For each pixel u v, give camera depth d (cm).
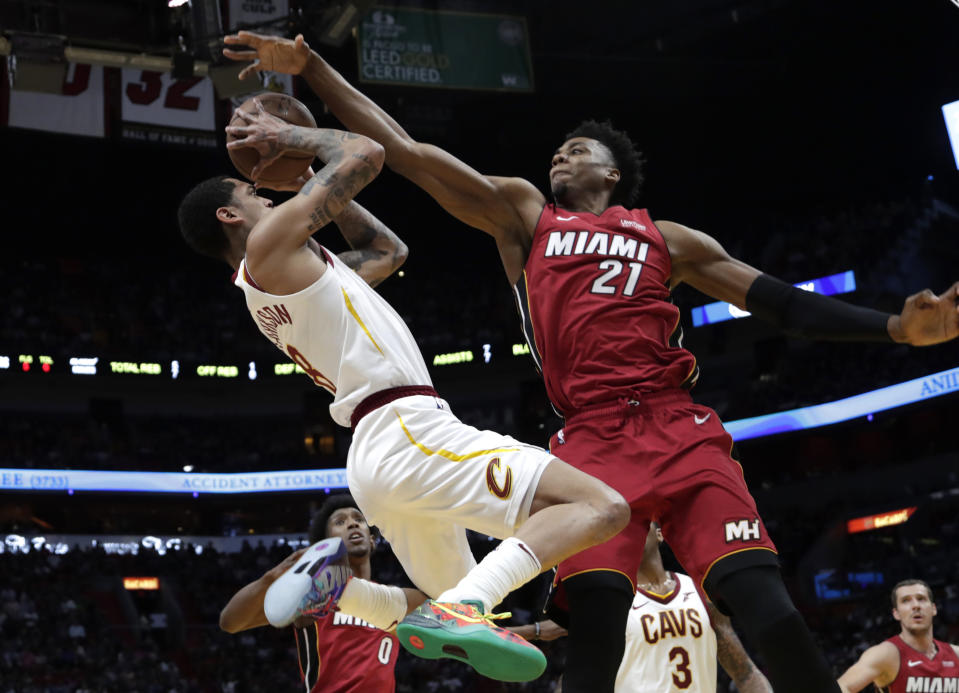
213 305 3259
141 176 2927
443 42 1906
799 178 3012
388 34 1872
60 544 2752
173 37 1362
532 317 361
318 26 1370
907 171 2889
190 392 3112
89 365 2992
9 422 2875
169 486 2922
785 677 306
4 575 2497
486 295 3359
